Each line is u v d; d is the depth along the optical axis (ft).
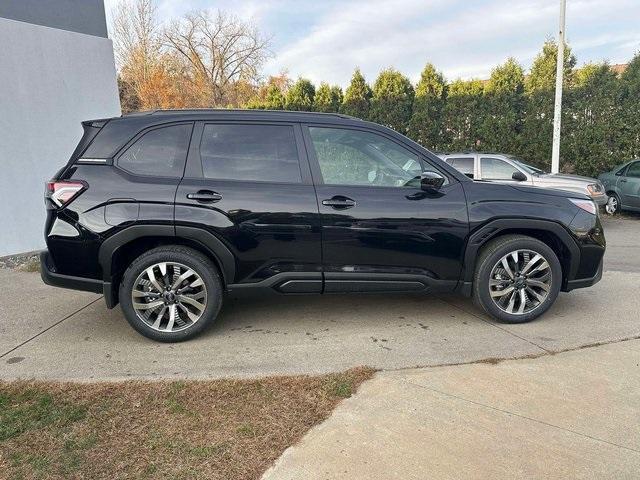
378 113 52.44
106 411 9.28
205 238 12.09
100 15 28.45
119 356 11.84
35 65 24.62
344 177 12.85
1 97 23.17
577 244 13.34
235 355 11.82
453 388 10.07
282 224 12.32
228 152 12.57
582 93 42.14
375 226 12.59
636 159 36.91
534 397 9.71
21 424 8.84
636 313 14.35
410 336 12.89
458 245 12.97
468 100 47.16
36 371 11.02
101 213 11.86
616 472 7.56
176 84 107.86
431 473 7.53
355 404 9.48
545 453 8.01
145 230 11.95
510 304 13.48
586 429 8.66
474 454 7.98
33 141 24.67
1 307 15.79
